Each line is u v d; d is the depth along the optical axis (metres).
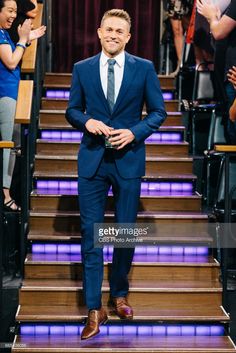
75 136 6.72
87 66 4.89
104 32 4.80
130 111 4.88
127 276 5.18
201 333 5.10
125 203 4.89
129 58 4.88
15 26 6.28
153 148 6.57
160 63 8.62
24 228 5.39
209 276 5.43
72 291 5.20
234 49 5.98
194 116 6.87
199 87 7.06
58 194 5.90
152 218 5.71
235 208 5.64
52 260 5.41
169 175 6.23
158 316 5.05
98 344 4.89
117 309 5.01
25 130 5.28
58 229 5.70
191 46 7.59
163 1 8.57
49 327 5.06
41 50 7.41
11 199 5.82
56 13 8.51
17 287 5.22
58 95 7.34
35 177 6.10
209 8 6.21
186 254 5.62
